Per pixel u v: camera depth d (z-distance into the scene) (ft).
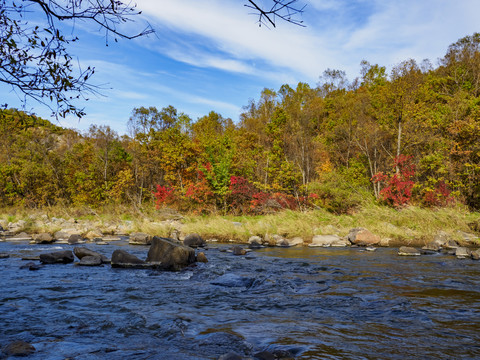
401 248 39.63
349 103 166.50
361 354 12.48
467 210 64.69
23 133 124.47
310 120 170.81
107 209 100.48
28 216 90.74
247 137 131.44
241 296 21.40
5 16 10.02
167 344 13.55
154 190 121.60
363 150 123.24
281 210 78.23
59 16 9.59
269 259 36.29
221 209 90.99
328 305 19.13
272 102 200.95
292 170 84.38
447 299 20.16
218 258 37.35
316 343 13.55
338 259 35.94
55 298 20.74
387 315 17.22
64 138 165.48
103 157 125.90
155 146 129.08
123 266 32.19
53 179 128.88
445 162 79.97
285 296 21.30
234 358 11.57
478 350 12.85
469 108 85.92
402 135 100.22
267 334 14.61
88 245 48.78
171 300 20.47
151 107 167.63
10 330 15.19
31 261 34.96
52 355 12.43
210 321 16.47
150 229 60.95
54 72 10.61
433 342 13.65
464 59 136.05
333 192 82.23
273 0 8.46
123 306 19.10
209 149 102.94
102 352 12.74
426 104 102.12
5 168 123.54
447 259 35.27
